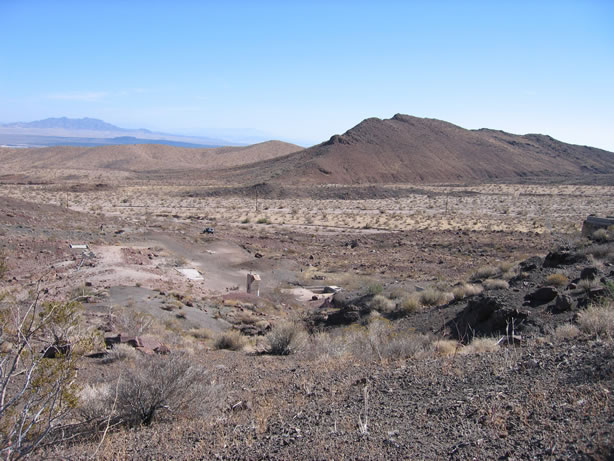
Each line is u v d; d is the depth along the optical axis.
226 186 142.00
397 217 81.12
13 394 6.99
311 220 76.50
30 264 26.98
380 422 6.15
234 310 24.53
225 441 6.28
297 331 15.46
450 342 12.73
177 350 13.72
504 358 8.41
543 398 5.79
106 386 8.23
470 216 82.69
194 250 41.66
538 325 13.02
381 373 9.05
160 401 7.72
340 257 45.50
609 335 8.39
